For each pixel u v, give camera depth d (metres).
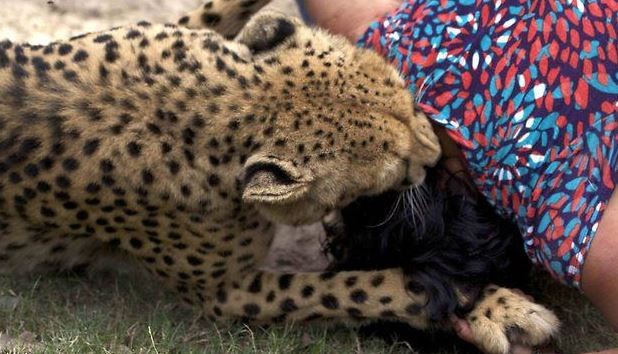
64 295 4.59
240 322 4.55
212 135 3.99
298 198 3.92
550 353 4.35
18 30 6.55
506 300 4.29
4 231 4.36
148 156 4.00
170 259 4.36
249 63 4.13
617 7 4.07
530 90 3.95
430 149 4.11
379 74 4.12
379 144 3.99
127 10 6.96
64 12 6.83
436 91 4.14
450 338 4.52
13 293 4.38
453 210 4.31
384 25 4.57
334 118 3.96
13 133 4.02
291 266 5.14
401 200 4.32
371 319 4.49
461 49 4.12
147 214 4.14
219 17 5.16
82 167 4.02
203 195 4.06
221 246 4.29
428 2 4.34
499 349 4.21
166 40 4.20
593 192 3.79
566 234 3.79
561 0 4.02
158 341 4.19
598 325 4.65
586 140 3.86
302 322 4.52
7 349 3.90
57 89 4.04
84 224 4.27
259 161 3.82
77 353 3.92
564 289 4.74
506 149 3.96
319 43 4.24
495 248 4.31
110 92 4.03
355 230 4.54
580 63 3.94
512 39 4.03
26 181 4.09
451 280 4.32
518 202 3.98
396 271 4.45
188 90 4.02
